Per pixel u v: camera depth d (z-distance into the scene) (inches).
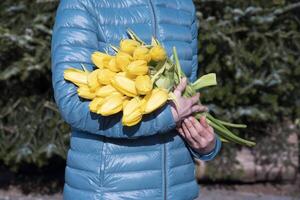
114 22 95.2
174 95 90.0
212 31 212.2
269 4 222.4
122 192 92.3
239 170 235.0
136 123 87.2
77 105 90.4
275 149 238.5
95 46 93.5
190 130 94.3
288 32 225.8
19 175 252.7
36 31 213.6
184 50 99.5
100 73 88.7
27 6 217.9
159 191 94.0
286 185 243.8
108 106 86.7
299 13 227.9
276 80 219.6
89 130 90.4
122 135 89.4
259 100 225.5
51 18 215.0
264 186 243.4
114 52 94.0
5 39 208.4
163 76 90.4
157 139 93.8
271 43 223.9
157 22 96.9
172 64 91.6
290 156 240.2
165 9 98.9
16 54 214.8
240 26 218.8
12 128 221.5
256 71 225.1
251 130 234.4
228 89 220.1
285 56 223.9
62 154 216.1
